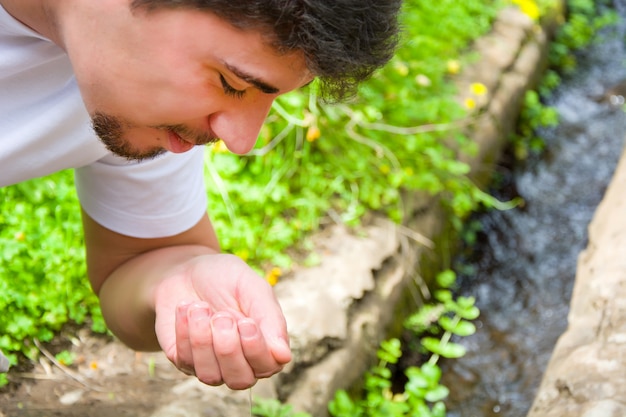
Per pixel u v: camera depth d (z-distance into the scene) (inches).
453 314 150.0
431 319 145.7
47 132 62.0
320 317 123.9
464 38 202.7
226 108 52.1
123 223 70.9
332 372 119.2
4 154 61.6
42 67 59.6
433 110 165.5
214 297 62.1
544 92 217.0
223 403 107.8
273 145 144.5
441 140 167.6
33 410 103.8
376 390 128.0
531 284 162.7
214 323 53.8
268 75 49.7
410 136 159.9
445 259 158.1
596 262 123.6
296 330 120.5
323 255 135.9
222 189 133.1
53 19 53.5
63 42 53.7
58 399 105.7
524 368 144.6
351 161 151.3
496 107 187.9
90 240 73.4
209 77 50.2
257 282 61.1
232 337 53.5
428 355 141.8
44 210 120.3
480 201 174.7
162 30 48.7
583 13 255.9
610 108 214.5
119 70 50.6
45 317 112.6
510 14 221.3
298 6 47.3
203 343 53.8
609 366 101.7
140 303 67.7
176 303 63.5
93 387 107.9
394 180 150.4
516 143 196.2
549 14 237.1
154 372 110.8
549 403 100.6
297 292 127.5
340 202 146.3
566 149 198.2
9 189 120.9
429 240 151.7
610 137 203.3
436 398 129.1
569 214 179.5
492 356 146.9
